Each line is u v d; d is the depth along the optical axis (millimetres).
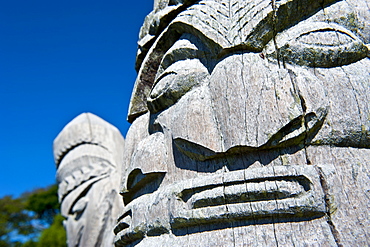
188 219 2178
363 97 2283
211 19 2541
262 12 2398
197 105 2383
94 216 5516
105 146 6047
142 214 2566
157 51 2986
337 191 2033
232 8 2566
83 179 5777
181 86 2553
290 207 1987
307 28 2414
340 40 2383
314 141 2174
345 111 2234
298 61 2373
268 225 2020
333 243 1887
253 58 2373
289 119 2135
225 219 2090
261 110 2195
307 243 1906
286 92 2207
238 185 2096
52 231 16797
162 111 2758
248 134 2170
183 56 2662
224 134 2238
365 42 2537
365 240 1899
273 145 2156
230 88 2301
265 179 2064
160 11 3014
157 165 2574
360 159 2158
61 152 6176
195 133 2318
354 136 2201
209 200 2135
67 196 5891
